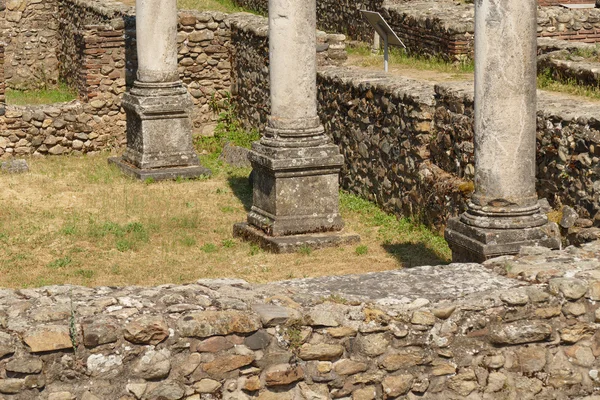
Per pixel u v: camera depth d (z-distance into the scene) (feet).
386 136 49.90
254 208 46.14
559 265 27.14
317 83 56.34
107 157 63.36
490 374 25.23
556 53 55.16
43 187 54.54
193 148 59.77
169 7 57.57
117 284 38.83
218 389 23.65
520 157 32.60
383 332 24.43
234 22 66.85
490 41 32.01
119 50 64.18
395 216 49.21
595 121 37.29
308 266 41.52
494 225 32.58
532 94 32.48
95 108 64.28
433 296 25.30
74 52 77.51
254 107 65.31
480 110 32.71
